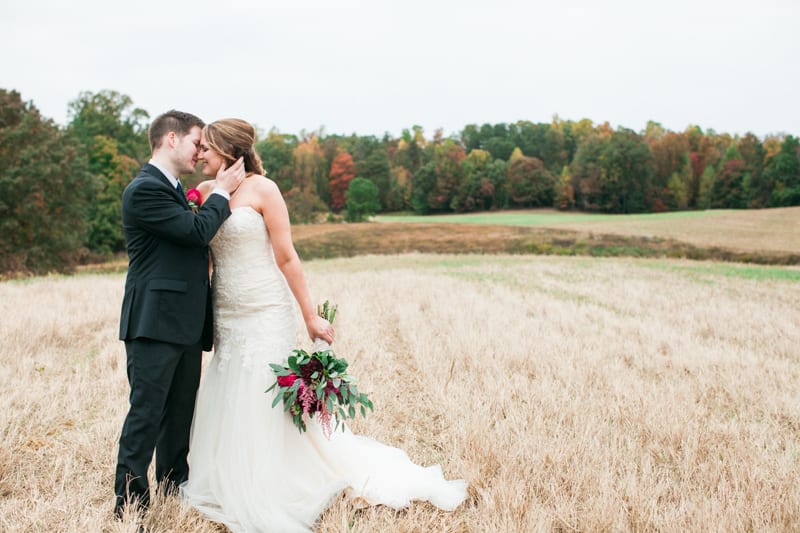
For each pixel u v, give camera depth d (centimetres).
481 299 1186
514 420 454
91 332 829
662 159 8525
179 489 343
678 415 473
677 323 981
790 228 4894
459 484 358
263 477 325
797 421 482
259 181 339
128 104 6494
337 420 335
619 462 389
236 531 311
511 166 8781
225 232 333
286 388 325
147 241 317
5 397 493
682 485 350
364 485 337
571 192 8319
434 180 8650
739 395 555
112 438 413
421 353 684
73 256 3638
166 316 313
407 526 307
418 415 497
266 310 340
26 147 3388
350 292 1301
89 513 314
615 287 1541
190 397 349
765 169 7938
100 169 5462
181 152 329
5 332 718
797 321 1023
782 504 320
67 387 538
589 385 565
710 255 3900
